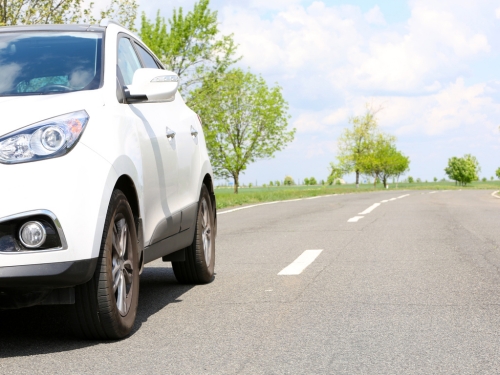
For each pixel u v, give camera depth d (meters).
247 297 5.52
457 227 12.24
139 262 4.48
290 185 141.38
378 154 88.38
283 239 10.44
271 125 50.50
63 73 4.50
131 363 3.59
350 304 5.14
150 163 4.75
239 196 32.66
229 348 3.88
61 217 3.60
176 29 34.66
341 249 8.85
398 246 9.12
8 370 3.48
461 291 5.66
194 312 4.96
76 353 3.82
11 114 3.77
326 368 3.44
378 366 3.47
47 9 17.09
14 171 3.58
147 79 4.59
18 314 4.88
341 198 32.56
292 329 4.34
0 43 4.84
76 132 3.80
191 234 5.88
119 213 4.13
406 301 5.24
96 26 5.06
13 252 3.52
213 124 37.50
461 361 3.55
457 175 139.12
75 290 3.89
